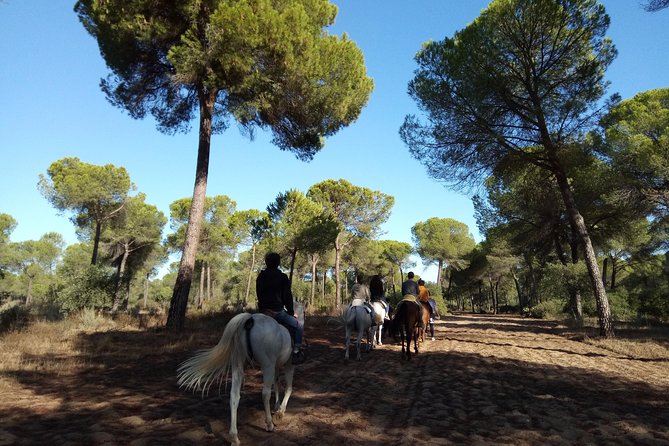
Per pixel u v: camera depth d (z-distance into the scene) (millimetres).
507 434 5184
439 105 16234
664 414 6199
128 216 32938
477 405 6605
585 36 15203
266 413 4926
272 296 5656
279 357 5102
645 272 35844
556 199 22141
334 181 36938
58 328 13594
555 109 16062
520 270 52438
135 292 64688
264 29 12289
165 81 15305
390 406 6449
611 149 18875
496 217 27922
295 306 6457
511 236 29391
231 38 11867
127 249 36156
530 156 16734
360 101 17203
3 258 60406
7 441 4336
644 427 5512
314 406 6184
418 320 11570
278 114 15531
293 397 6703
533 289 42594
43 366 8273
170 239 45156
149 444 4402
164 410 5707
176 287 13953
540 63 16016
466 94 15570
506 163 16984
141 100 15781
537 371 9859
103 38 13766
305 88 14320
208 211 44062
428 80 16500
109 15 12406
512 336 18891
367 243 48625
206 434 4797
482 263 54594
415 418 5711
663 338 16000
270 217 31359
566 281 26719
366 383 8016
